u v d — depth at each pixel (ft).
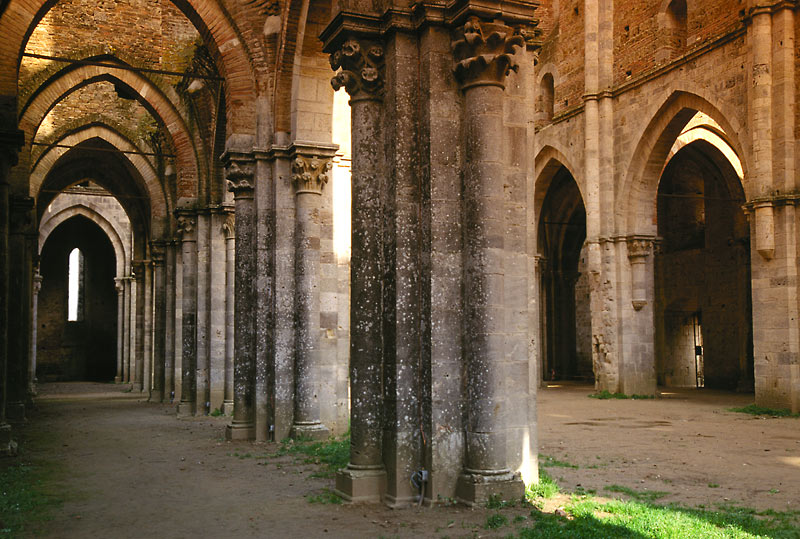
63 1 72.33
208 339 71.26
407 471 27.71
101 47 72.74
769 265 64.95
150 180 91.50
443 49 28.50
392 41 29.17
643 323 83.30
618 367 84.28
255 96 51.37
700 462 38.09
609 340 84.89
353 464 29.27
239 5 51.11
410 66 28.96
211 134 71.00
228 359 68.33
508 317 27.96
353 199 30.50
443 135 28.25
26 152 70.69
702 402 77.41
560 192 119.14
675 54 79.10
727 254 100.78
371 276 29.99
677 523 23.61
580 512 25.26
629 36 84.07
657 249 84.17
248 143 51.42
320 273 49.26
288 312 49.37
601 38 86.84
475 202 27.66
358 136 30.30
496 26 27.58
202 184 71.72
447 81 28.48
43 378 161.17
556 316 123.13
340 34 29.94
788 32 64.28
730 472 34.99
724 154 95.66
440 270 27.78
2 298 44.78
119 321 148.66
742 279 96.84
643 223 83.25
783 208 63.67
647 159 81.66
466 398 27.63
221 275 70.59
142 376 118.42
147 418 70.03
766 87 64.90
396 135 28.63
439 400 27.37
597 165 86.63
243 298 51.72
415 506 27.17
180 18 76.38
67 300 165.78
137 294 117.19
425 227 28.17
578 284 126.82
